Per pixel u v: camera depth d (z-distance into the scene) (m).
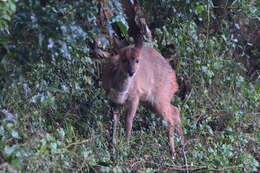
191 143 11.46
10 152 7.70
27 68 8.70
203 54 13.82
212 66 13.68
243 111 13.19
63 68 11.82
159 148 11.26
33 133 9.80
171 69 12.70
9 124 8.66
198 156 10.70
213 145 11.30
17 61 8.41
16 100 10.57
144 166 10.39
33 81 11.14
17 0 7.72
